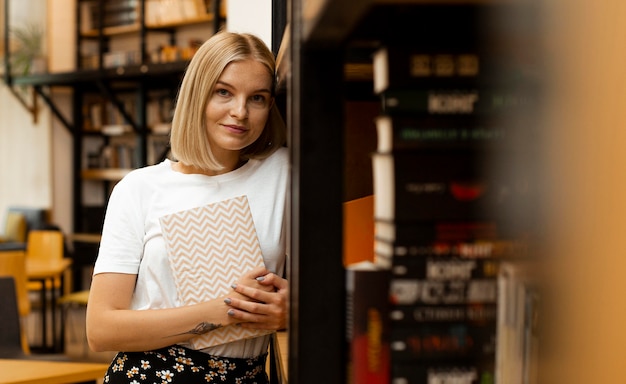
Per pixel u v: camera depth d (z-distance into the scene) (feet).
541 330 1.45
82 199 31.04
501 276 1.83
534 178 1.51
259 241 5.45
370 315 1.98
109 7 28.94
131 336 5.07
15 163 31.94
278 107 5.63
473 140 1.95
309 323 2.27
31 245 23.44
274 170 5.63
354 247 3.61
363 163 3.59
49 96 30.63
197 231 5.20
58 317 27.43
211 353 5.25
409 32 1.98
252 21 8.64
